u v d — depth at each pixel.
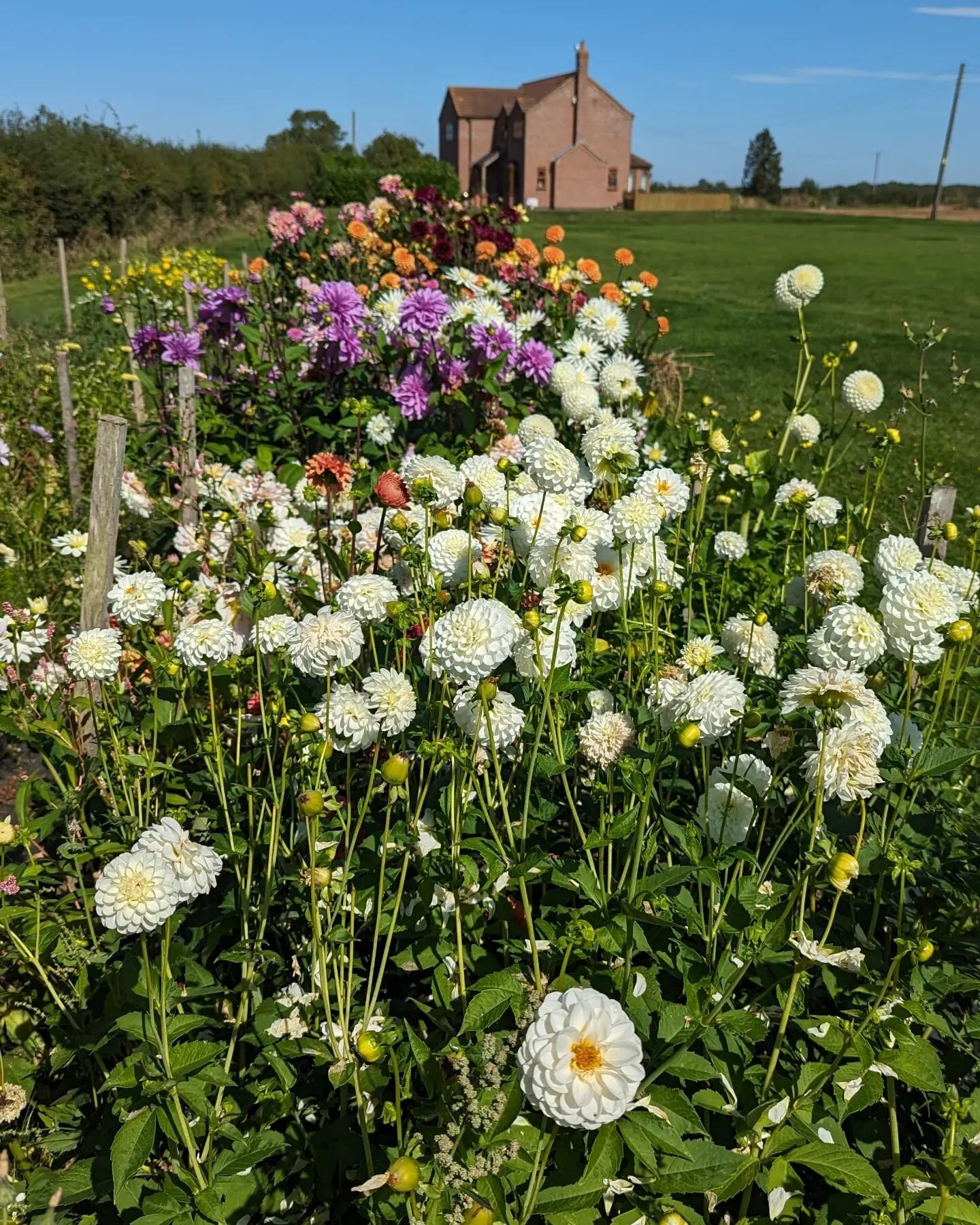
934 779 2.66
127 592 2.89
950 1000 2.38
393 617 2.45
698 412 8.19
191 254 12.16
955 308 18.58
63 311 13.95
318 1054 1.99
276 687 2.63
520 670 2.50
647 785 2.06
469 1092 1.65
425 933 2.24
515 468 2.95
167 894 1.77
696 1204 1.98
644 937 2.13
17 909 2.31
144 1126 1.85
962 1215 1.73
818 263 27.03
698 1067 1.82
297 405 5.63
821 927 2.45
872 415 9.88
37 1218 1.87
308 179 34.12
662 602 3.14
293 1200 1.97
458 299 5.82
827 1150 1.80
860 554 3.91
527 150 57.53
